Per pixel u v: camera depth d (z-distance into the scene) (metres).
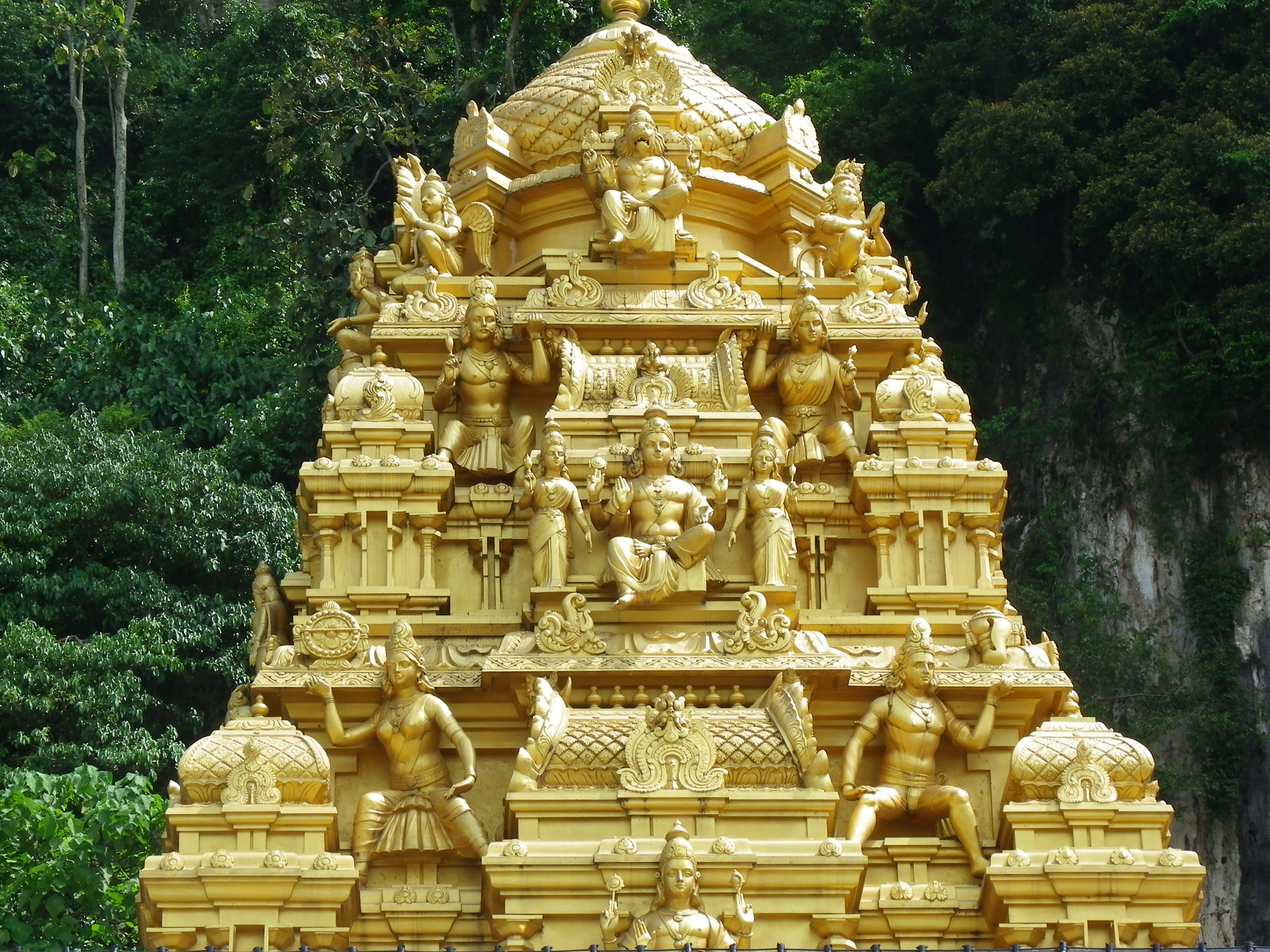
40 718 37.72
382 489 22.73
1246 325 41.62
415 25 52.94
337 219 44.38
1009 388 45.66
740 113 27.33
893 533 23.09
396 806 20.52
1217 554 41.25
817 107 48.69
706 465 22.84
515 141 27.28
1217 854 38.03
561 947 18.72
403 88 47.31
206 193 60.94
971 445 23.78
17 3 64.19
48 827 27.38
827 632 22.42
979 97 47.72
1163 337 43.38
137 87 64.06
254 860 18.97
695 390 23.77
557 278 24.52
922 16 48.25
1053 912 19.16
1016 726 21.45
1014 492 43.91
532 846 19.00
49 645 38.06
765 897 18.95
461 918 19.97
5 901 26.86
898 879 20.36
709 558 22.39
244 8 67.81
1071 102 45.06
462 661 21.66
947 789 20.61
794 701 20.06
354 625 21.48
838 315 24.83
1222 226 42.56
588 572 22.30
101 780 28.69
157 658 38.78
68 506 42.06
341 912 19.11
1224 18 44.81
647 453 22.36
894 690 21.16
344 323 25.88
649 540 22.03
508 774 21.17
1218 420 42.09
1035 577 42.34
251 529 43.34
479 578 22.98
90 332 54.22
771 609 21.84
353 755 21.06
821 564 23.25
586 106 26.86
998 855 19.34
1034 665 21.53
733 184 26.17
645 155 25.17
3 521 41.66
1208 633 40.41
